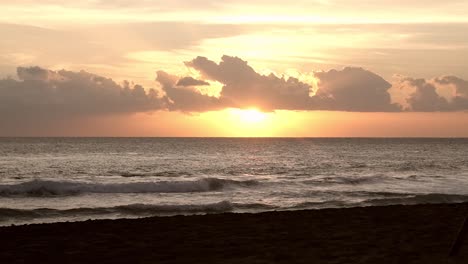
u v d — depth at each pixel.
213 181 31.84
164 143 166.75
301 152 98.19
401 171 51.56
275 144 163.62
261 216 17.77
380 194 28.77
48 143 149.88
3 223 18.88
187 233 14.45
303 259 10.56
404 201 25.59
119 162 63.56
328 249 11.59
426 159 74.12
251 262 10.50
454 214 17.83
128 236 14.09
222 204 23.48
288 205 24.34
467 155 87.12
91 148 111.44
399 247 11.54
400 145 155.50
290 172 50.03
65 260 11.37
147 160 68.25
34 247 12.77
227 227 15.41
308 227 15.19
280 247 12.07
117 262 11.09
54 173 46.53
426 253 10.74
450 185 35.03
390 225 15.36
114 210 21.59
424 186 34.38
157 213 21.30
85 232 14.76
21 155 78.44
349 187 33.12
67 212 21.11
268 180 35.88
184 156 79.88
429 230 14.23
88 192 28.84
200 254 11.63
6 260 11.42
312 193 29.31
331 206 24.20
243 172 49.75
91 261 11.24
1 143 146.25
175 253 11.84
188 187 30.83
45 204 24.62
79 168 53.19
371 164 62.50
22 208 22.72
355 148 124.75
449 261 9.77
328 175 44.91
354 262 10.06
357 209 19.44
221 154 87.94
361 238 13.05
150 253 11.91
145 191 29.77
